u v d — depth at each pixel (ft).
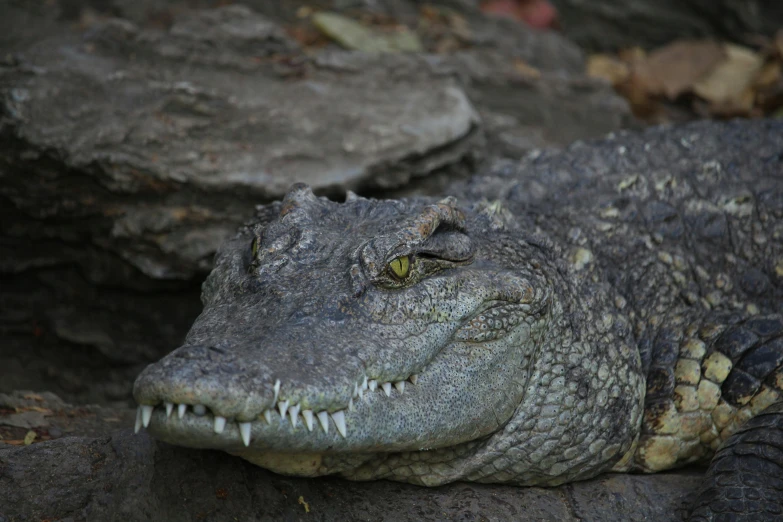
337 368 19.60
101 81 37.78
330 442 19.79
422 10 57.47
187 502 20.86
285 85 41.45
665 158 33.73
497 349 23.48
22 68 37.47
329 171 36.88
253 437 18.45
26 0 45.55
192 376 17.51
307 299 21.17
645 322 28.40
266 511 21.39
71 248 38.29
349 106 40.45
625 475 26.55
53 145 34.47
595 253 28.58
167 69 40.27
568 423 25.05
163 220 35.17
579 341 25.84
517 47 56.08
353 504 22.75
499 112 49.57
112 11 48.39
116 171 34.58
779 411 24.53
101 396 38.34
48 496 20.88
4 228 38.04
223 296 22.71
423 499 23.62
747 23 65.67
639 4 65.57
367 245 22.20
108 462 21.91
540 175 32.12
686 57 61.98
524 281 24.31
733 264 30.68
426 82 44.19
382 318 21.47
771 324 27.12
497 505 23.88
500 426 23.82
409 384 21.75
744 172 33.40
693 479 26.18
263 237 23.36
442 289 22.58
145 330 39.01
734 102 59.31
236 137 37.35
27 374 38.17
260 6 52.42
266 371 18.45
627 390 26.45
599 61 61.05
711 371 26.84
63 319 38.78
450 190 32.42
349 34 50.55
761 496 22.84
